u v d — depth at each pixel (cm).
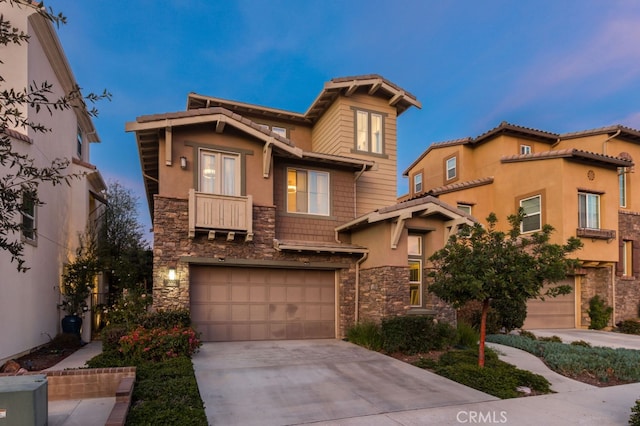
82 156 1612
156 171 1266
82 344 1120
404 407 619
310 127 1672
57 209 1156
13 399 441
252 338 1155
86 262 1202
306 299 1229
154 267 1034
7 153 381
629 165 1688
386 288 1110
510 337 1192
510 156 1772
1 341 784
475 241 801
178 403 547
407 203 1120
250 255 1141
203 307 1109
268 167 1175
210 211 1074
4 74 956
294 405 618
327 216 1320
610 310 1672
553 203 1598
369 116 1482
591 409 629
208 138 1130
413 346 980
